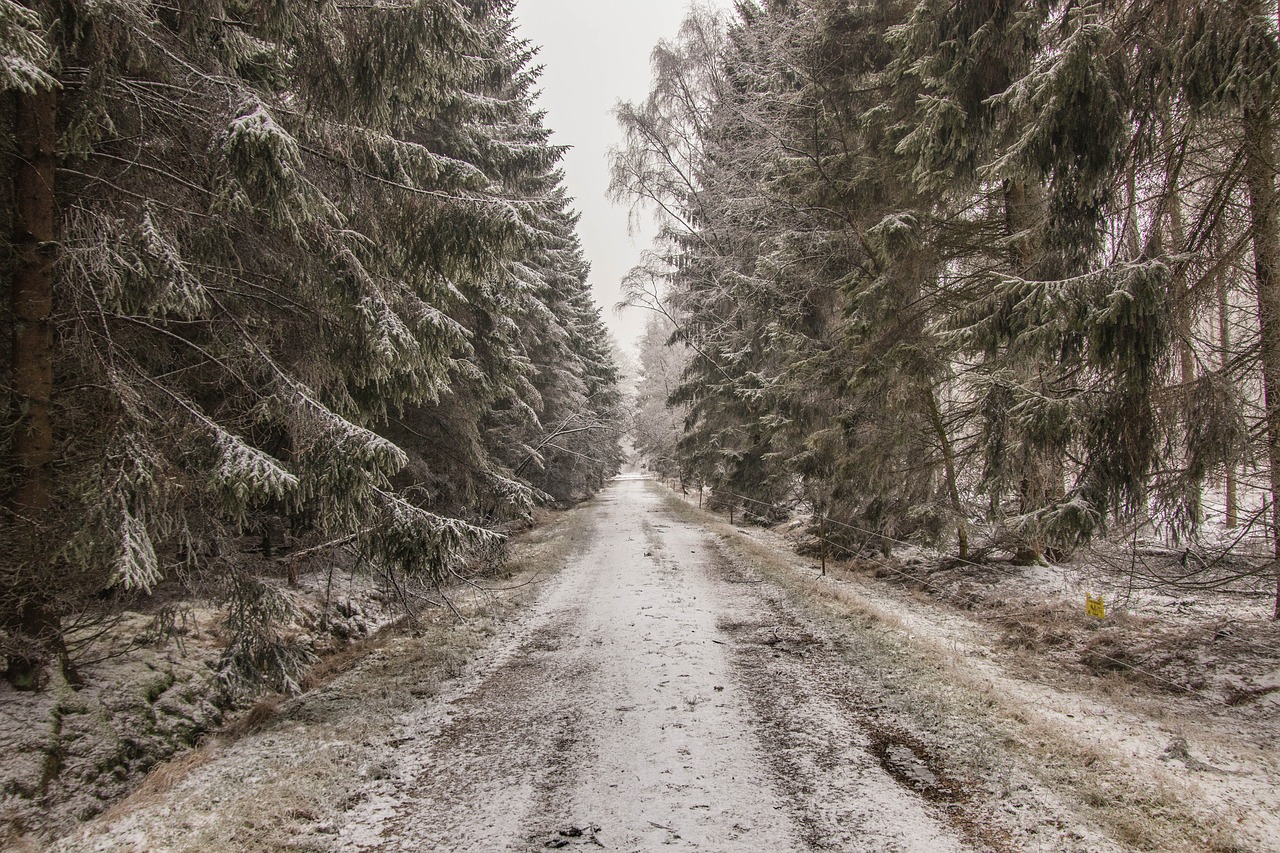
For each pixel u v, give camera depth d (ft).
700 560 46.70
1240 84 15.65
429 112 23.31
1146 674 21.58
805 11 36.58
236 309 21.98
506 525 55.67
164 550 18.74
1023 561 36.29
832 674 21.86
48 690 17.88
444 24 18.54
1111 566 24.02
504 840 12.59
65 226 16.79
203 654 23.48
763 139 43.32
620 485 183.32
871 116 30.55
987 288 29.60
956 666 21.97
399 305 23.43
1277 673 19.67
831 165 35.09
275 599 19.80
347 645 28.96
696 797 14.01
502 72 40.86
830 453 40.50
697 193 60.49
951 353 29.04
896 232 27.32
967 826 12.51
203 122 17.95
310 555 32.37
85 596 17.57
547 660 24.58
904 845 11.92
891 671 21.50
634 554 50.06
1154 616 26.81
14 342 17.15
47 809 15.01
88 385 17.42
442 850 12.31
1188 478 18.39
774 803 13.65
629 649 25.40
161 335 20.89
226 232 19.27
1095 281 17.01
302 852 12.20
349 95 19.22
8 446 17.04
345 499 18.53
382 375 21.77
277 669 20.06
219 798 14.11
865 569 42.88
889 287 30.78
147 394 17.67
